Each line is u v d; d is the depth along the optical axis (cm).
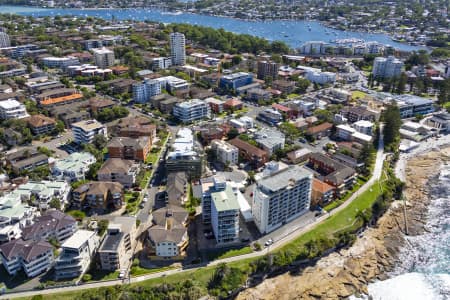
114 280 16325
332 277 18162
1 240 17350
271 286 17375
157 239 17225
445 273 18888
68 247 16062
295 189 19712
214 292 16125
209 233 19250
